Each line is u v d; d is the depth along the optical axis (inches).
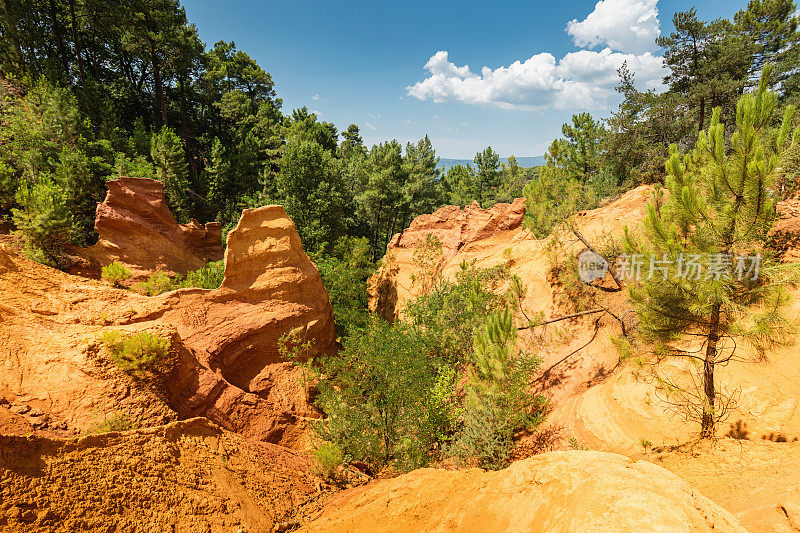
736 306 305.1
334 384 632.4
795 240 425.1
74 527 256.8
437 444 537.6
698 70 1255.5
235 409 578.2
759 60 1405.0
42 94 1232.8
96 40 1883.6
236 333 695.1
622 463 182.2
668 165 335.0
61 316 539.8
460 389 666.8
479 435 466.6
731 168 297.7
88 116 1446.9
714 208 326.0
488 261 1054.4
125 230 1060.5
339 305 1203.2
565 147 1939.0
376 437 508.7
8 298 515.5
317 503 424.5
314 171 1657.2
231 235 750.5
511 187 2684.5
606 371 585.6
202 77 2258.9
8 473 251.6
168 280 975.0
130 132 1755.7
